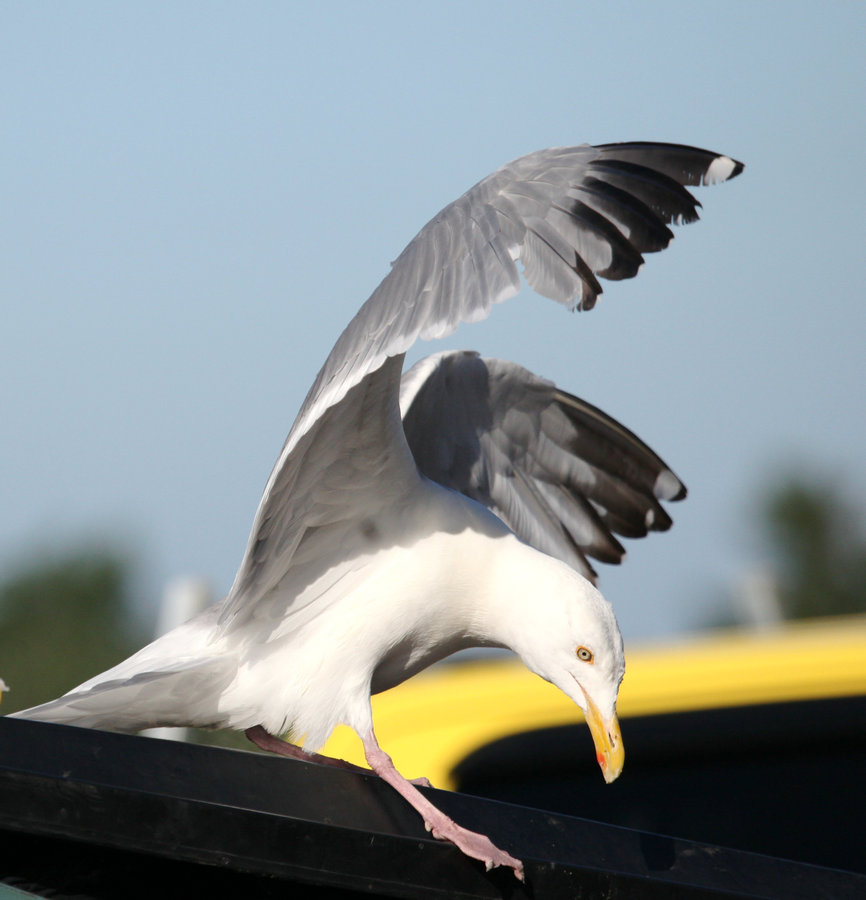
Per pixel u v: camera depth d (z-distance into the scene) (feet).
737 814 24.03
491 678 25.79
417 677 27.40
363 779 15.35
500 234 18.66
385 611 22.16
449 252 18.84
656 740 24.35
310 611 22.57
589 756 24.14
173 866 13.41
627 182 19.56
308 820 14.08
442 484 29.37
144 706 22.27
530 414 30.01
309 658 22.06
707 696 24.63
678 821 23.86
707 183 19.60
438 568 22.34
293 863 13.87
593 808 23.82
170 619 30.71
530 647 22.40
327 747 24.63
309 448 21.67
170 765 13.78
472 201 19.65
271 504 21.99
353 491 22.49
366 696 21.85
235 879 13.76
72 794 12.84
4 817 12.51
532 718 24.25
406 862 14.71
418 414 28.14
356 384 19.38
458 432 29.19
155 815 13.17
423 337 17.90
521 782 23.57
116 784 13.12
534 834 15.76
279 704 22.06
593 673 22.09
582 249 19.02
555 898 15.24
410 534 22.63
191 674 22.06
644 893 15.56
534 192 19.31
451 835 15.08
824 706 24.64
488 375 28.78
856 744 24.57
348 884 14.25
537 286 18.52
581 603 22.12
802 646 25.90
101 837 12.88
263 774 14.46
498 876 15.10
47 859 12.82
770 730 24.44
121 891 13.15
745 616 43.57
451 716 24.27
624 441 30.81
